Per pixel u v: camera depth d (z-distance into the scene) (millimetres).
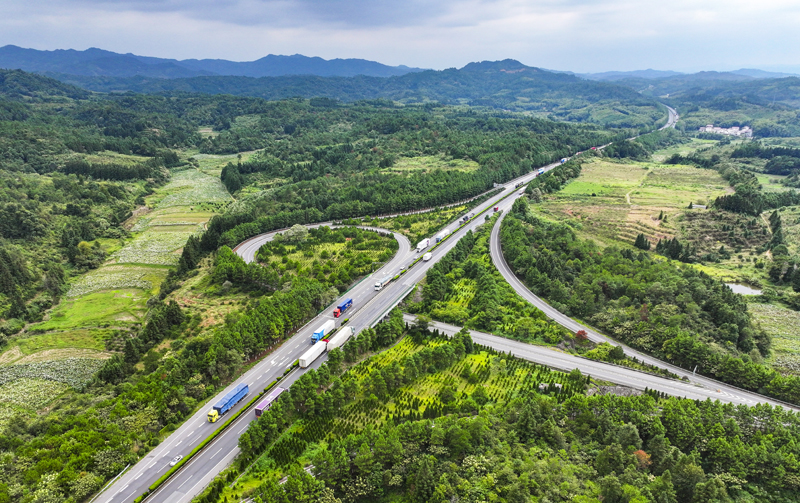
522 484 101500
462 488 104125
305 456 118812
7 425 134125
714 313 185000
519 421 123625
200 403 137375
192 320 189750
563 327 183750
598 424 124000
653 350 168250
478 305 192875
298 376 149125
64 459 109000
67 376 166750
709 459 117875
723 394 146500
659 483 102750
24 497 98688
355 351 158000
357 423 131375
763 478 110938
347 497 107188
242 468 114688
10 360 177500
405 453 114438
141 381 142000
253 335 158375
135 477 110875
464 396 142375
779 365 168250
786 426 123875
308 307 182500
